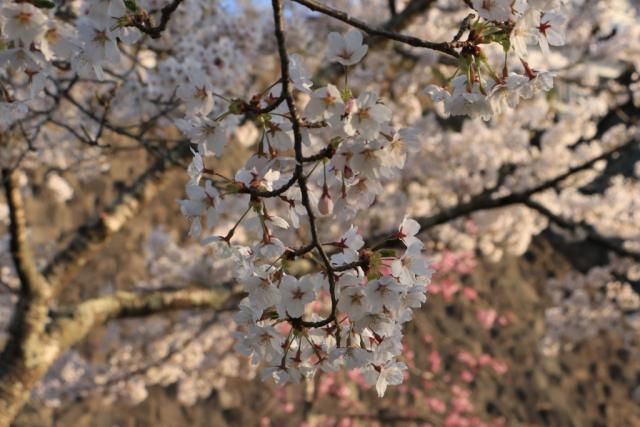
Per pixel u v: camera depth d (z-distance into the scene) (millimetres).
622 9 8023
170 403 11148
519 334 14336
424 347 13578
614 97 8602
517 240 8922
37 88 1662
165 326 8211
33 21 1533
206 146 1535
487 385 13680
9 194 4484
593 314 9734
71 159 6074
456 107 1556
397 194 7930
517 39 1479
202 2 4184
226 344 9125
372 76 6570
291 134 1502
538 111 7941
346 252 1550
